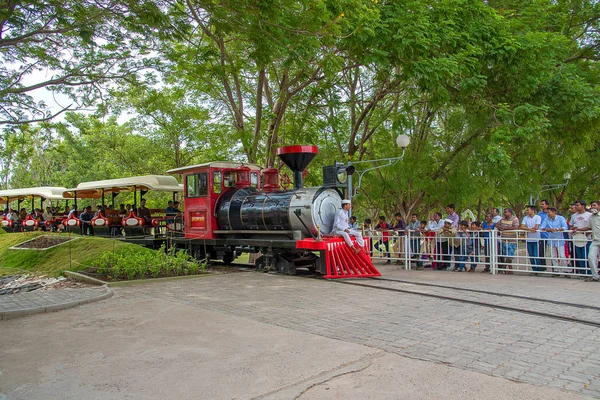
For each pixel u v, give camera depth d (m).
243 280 11.12
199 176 14.98
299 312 7.41
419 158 16.66
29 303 8.27
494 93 15.21
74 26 9.08
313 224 11.79
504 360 4.95
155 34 10.42
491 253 12.02
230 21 9.91
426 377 4.46
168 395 4.18
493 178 15.91
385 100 19.59
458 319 6.83
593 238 10.45
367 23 11.42
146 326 6.67
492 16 14.30
